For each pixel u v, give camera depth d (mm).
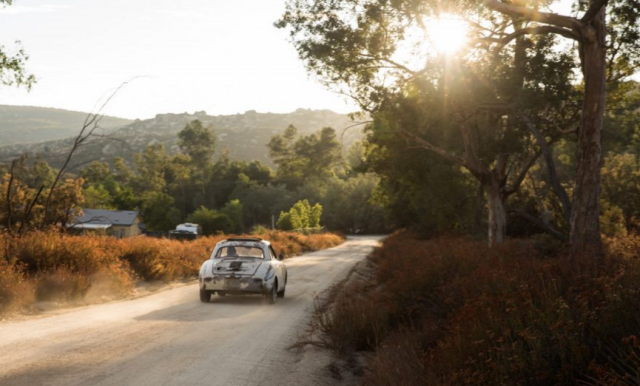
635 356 4117
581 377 4617
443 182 33281
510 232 36406
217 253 15484
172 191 142750
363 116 25719
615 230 28484
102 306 12945
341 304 10484
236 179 147000
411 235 46406
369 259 32781
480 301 6848
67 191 25031
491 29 18922
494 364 5027
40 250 14602
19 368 6512
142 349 8031
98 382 6109
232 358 7844
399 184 40812
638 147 26453
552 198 32156
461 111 21188
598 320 5066
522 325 5562
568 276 7348
